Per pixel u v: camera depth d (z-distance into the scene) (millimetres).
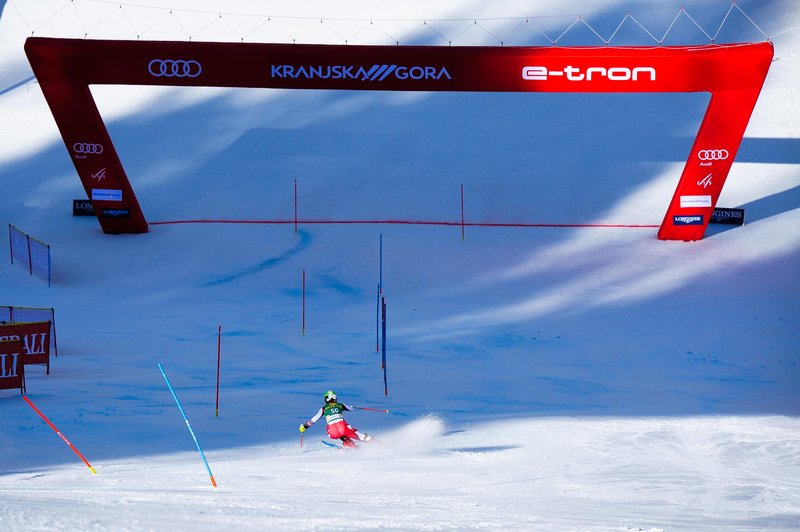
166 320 110625
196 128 175250
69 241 141125
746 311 112625
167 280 128625
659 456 42219
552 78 116875
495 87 116625
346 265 133625
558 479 33125
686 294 119562
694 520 22031
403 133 172750
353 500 23203
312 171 161125
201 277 129875
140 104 183875
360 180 158375
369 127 175000
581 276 127688
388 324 109625
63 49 120562
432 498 25453
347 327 108500
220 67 116750
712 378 85500
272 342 99938
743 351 97062
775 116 172750
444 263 133750
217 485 28344
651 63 117750
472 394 71062
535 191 154375
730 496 29156
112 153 136125
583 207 149500
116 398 62156
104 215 141625
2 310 89750
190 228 145375
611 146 166250
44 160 165250
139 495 22016
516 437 48250
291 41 190125
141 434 46594
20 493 21781
